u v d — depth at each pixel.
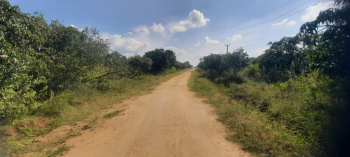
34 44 6.18
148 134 4.88
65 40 9.48
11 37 5.27
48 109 6.56
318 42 5.06
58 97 7.63
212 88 13.05
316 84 6.30
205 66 27.31
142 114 6.87
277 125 4.95
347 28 4.46
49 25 9.19
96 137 4.77
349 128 3.89
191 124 5.59
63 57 8.99
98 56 11.09
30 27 5.98
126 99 9.90
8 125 5.04
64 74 8.93
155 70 35.44
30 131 5.06
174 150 3.93
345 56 4.55
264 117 5.70
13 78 5.00
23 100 6.00
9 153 3.85
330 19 4.58
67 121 6.09
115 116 6.64
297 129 4.68
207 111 7.07
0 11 4.85
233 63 18.56
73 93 8.77
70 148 4.17
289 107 5.98
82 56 10.38
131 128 5.38
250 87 11.86
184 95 11.02
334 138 3.74
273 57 23.70
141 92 12.38
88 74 10.86
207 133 4.83
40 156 3.82
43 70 7.18
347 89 4.50
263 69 22.30
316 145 3.70
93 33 11.41
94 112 7.19
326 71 4.95
